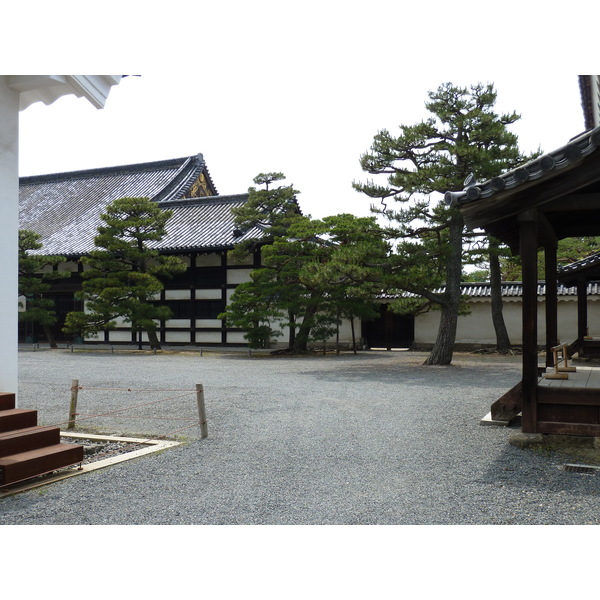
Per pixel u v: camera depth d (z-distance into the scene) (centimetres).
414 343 2356
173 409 862
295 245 1859
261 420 765
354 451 588
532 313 584
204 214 2753
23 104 608
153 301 2550
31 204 3306
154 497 440
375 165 1584
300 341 2078
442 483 473
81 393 1043
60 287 2684
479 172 1445
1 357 551
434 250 1520
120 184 3306
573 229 774
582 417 579
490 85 1528
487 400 922
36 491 455
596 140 497
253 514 402
